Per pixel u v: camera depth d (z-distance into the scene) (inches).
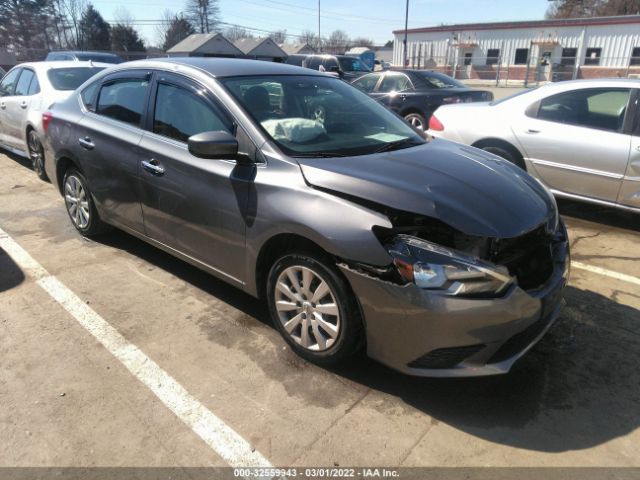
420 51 1732.3
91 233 187.9
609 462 93.4
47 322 135.6
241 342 127.5
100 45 2529.5
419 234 100.3
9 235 195.8
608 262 177.5
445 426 101.5
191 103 138.1
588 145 203.8
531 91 226.7
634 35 1369.3
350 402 107.6
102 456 93.4
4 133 308.0
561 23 1457.9
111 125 161.8
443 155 130.0
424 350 99.4
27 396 108.0
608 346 128.0
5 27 2239.2
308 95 145.5
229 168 124.6
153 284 157.4
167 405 106.0
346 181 107.5
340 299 106.9
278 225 112.4
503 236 101.2
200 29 2783.0
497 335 98.3
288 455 94.3
